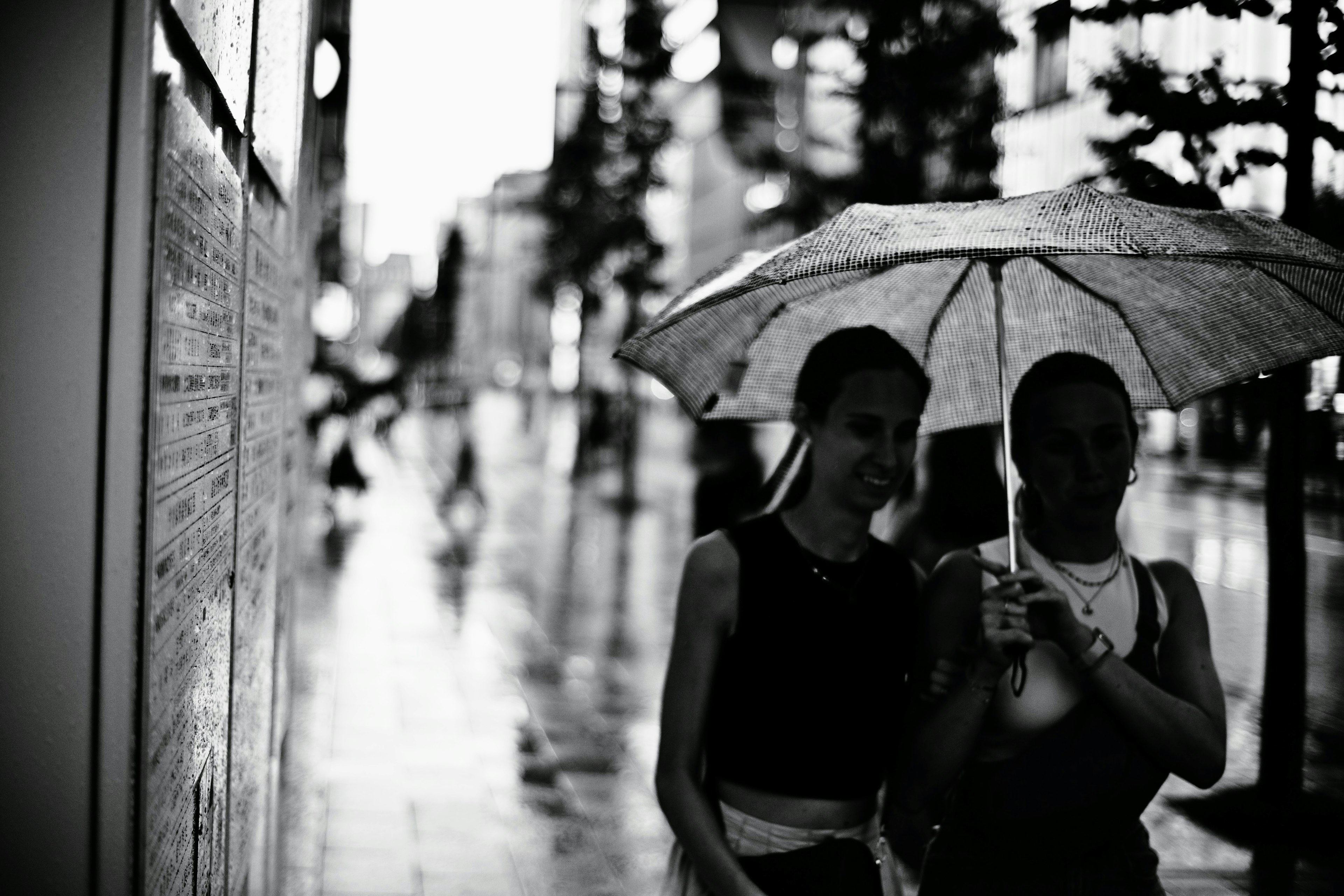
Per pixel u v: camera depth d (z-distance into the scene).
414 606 14.34
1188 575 2.99
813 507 2.74
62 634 1.65
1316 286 2.96
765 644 2.66
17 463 1.63
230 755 2.88
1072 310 3.25
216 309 2.31
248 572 3.31
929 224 2.58
